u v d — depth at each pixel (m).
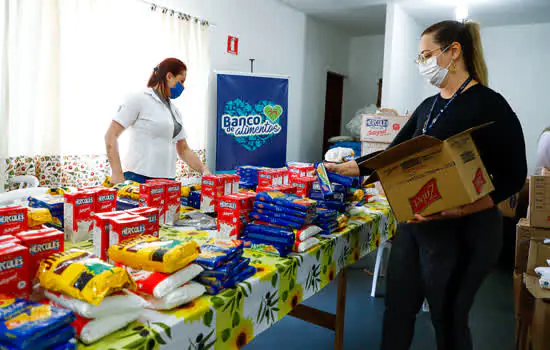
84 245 1.26
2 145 2.59
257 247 1.34
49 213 1.20
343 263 1.66
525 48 5.79
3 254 0.78
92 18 3.05
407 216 1.29
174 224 1.56
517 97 5.90
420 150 1.20
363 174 1.68
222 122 4.30
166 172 2.53
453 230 1.34
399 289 1.48
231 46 4.55
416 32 6.00
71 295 0.76
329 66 6.52
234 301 1.01
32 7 2.69
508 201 3.83
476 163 1.23
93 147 3.16
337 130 7.16
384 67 5.21
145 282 0.88
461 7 4.77
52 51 2.84
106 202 1.36
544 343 1.71
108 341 0.75
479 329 2.55
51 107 2.87
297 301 1.32
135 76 3.43
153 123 2.42
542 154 3.06
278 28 5.25
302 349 2.22
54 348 0.67
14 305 0.71
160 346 0.80
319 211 1.55
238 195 1.47
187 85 3.93
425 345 2.29
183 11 3.86
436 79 1.41
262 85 4.56
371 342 2.31
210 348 0.95
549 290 1.80
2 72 2.56
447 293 1.37
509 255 3.89
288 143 5.78
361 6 5.30
